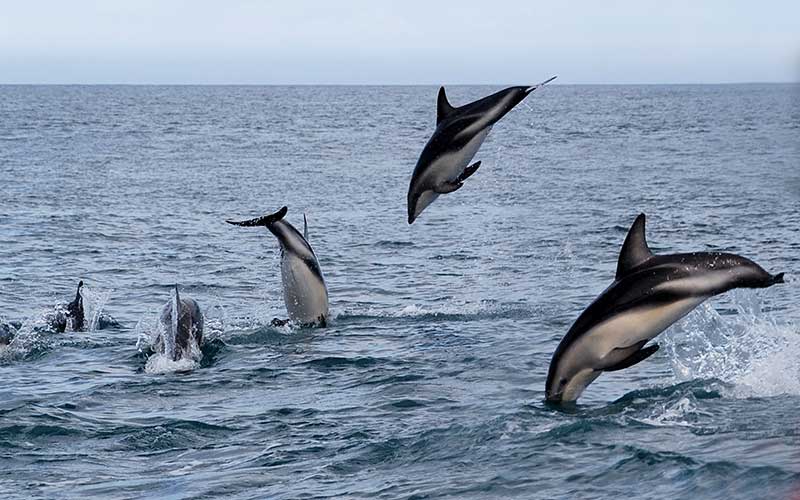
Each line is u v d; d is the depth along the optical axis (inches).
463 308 1552.7
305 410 993.5
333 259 2130.9
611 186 3659.0
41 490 769.6
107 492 758.5
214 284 1865.2
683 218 2632.9
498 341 1279.5
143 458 856.9
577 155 5270.7
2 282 1852.9
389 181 4084.6
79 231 2554.1
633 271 856.9
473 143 894.4
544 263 2006.6
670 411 857.5
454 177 903.1
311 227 2684.5
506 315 1478.8
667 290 830.5
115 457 861.2
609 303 854.5
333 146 6279.5
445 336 1327.5
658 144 6117.1
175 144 6382.9
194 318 1304.1
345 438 876.0
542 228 2564.0
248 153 5659.5
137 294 1761.8
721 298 1438.2
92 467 831.1
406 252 2222.0
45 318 1499.8
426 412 954.1
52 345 1344.7
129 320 1536.7
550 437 802.2
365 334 1370.6
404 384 1074.7
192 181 4045.3
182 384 1125.7
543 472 722.2
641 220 855.1
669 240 2237.9
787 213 2672.2
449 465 762.8
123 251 2260.1
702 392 916.6
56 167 4606.3
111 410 1020.5
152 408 1025.5
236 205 3238.2
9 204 3132.4
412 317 1489.9
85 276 1937.7
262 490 739.4
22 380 1162.6
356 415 962.7
